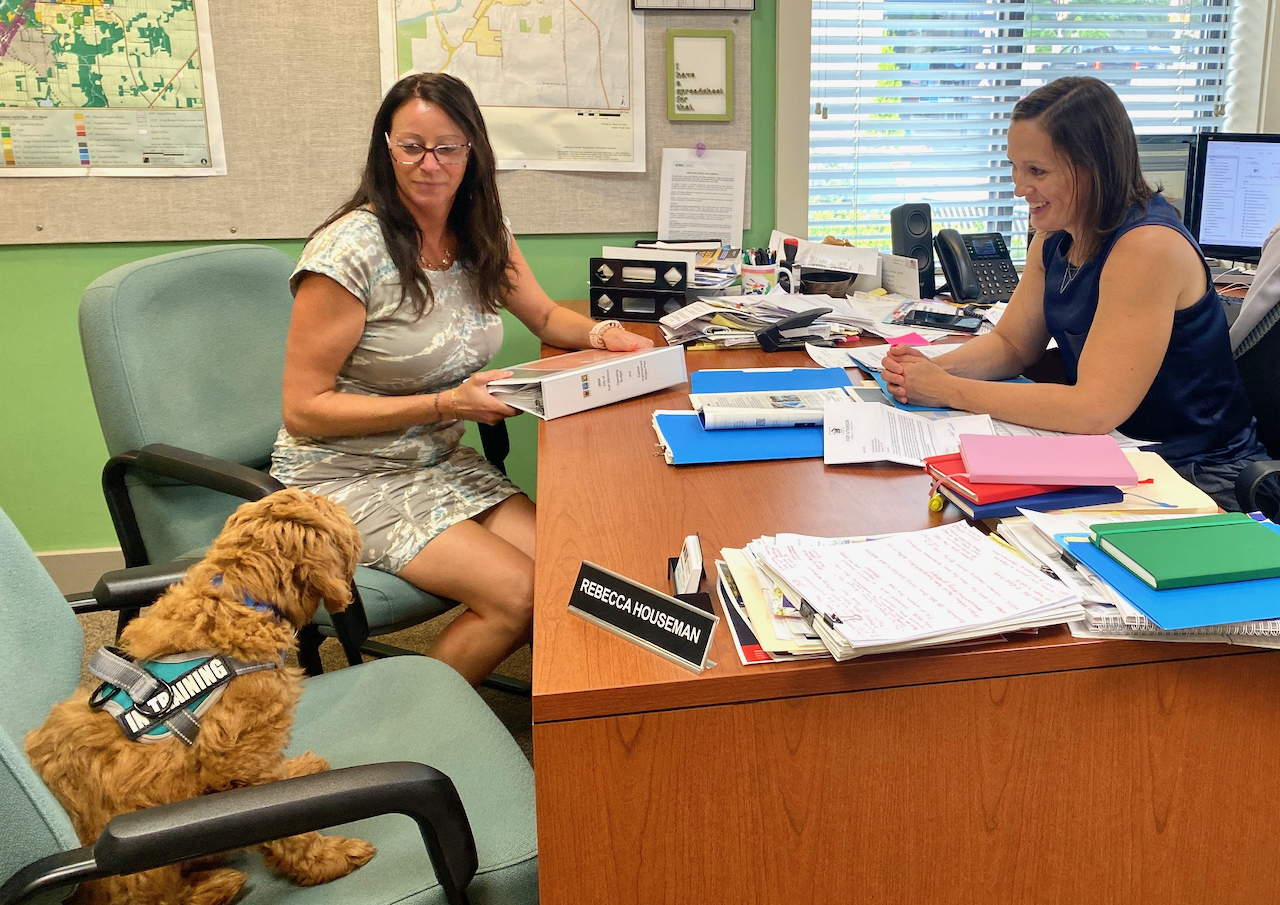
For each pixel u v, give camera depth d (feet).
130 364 5.36
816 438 4.85
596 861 2.93
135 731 3.04
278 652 3.36
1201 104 9.95
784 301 7.25
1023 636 2.98
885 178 9.63
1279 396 5.55
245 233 8.20
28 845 2.58
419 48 8.00
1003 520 3.64
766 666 2.87
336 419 5.47
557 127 8.30
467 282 6.01
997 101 9.52
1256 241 8.31
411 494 5.55
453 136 5.43
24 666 3.26
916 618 2.88
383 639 8.23
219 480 5.00
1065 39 9.48
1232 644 3.00
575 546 3.72
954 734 2.97
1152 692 3.02
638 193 8.60
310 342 5.44
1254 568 3.04
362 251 5.41
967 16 9.27
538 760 2.83
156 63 7.77
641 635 3.02
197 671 3.15
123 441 5.41
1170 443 5.30
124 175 7.92
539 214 8.48
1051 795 3.08
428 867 3.15
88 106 7.75
